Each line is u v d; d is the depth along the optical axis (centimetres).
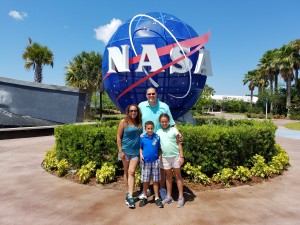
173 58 654
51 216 405
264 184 553
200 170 552
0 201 465
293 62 3950
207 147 551
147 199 469
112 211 422
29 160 796
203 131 553
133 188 479
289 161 806
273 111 4453
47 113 1611
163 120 452
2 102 1511
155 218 397
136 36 675
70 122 1656
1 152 938
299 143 1263
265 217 400
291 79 4144
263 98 4600
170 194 457
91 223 383
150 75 649
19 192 508
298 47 3950
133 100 693
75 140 605
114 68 682
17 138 1374
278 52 4153
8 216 406
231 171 550
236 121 916
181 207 435
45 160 701
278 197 481
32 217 402
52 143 1167
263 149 650
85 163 595
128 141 457
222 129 572
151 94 483
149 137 450
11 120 1514
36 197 482
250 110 4903
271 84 4712
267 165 642
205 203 450
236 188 523
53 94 1634
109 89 735
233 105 6688
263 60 4691
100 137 580
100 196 483
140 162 477
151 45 634
